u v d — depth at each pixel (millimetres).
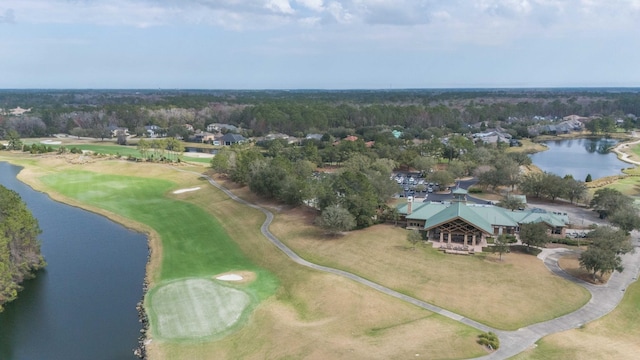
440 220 94062
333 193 108688
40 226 114688
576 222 111062
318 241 97500
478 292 73438
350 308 69375
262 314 69938
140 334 65812
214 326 67312
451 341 59281
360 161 169000
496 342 58469
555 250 91812
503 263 84250
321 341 60719
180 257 94688
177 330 66375
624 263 86250
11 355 60375
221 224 114312
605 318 66375
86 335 65375
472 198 137625
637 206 113500
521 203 116688
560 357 55812
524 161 181875
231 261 92688
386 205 115000
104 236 108375
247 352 60500
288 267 86500
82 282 82875
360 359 55969
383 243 93812
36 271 87688
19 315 70938
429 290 74562
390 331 62562
